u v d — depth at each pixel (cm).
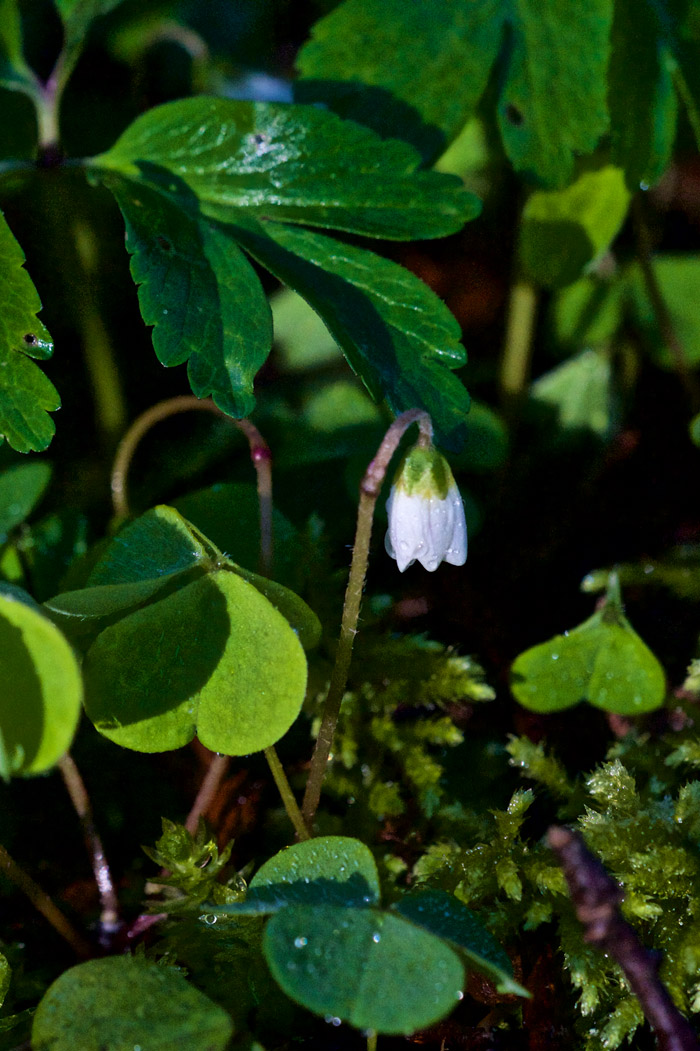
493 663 40
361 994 33
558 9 39
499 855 36
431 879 36
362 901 34
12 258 36
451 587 41
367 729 38
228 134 37
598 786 37
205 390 36
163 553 36
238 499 38
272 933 33
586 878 33
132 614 35
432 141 39
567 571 41
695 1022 35
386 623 40
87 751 38
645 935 36
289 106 37
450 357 37
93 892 37
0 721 34
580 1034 35
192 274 37
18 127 41
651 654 37
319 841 34
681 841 36
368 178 37
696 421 40
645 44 39
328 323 37
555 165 39
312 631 36
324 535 40
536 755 37
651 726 38
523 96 39
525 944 36
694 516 41
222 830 38
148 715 35
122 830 38
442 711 39
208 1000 34
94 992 34
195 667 35
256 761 38
